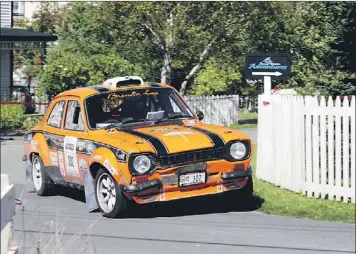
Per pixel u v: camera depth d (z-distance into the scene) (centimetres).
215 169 887
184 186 867
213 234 815
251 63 1268
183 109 1016
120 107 982
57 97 1078
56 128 1049
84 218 909
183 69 2853
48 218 911
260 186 1102
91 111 973
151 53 2464
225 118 2905
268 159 1150
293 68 1756
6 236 404
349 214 902
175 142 870
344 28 1349
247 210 965
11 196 415
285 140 1083
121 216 911
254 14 2417
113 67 2339
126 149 852
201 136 894
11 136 2242
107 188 904
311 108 1017
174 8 2372
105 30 2420
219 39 2478
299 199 1005
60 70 2369
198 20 2416
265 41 2461
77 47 2464
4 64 2986
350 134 978
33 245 680
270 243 768
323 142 1003
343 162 981
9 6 3131
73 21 2583
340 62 1370
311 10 1738
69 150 989
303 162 1035
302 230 836
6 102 2523
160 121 969
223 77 3044
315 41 1634
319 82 1298
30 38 2664
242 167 910
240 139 908
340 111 980
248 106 3822
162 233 820
